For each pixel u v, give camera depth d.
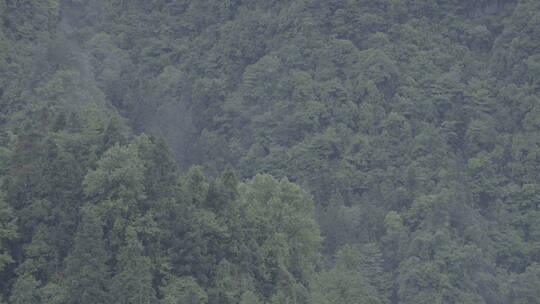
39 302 142.75
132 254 147.50
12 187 151.88
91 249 144.62
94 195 152.75
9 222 147.50
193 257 152.75
